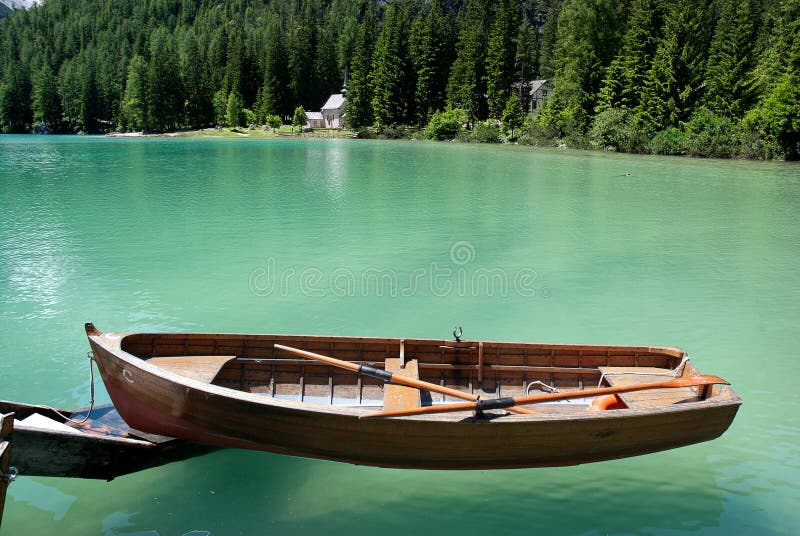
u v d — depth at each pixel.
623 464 7.64
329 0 182.75
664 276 15.76
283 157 51.84
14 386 9.14
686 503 6.89
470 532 6.37
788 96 52.22
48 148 62.25
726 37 62.44
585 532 6.43
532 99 101.19
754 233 21.28
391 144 74.50
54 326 11.48
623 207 26.39
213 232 19.92
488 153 58.84
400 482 7.16
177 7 178.25
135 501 6.69
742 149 54.41
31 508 6.54
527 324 12.22
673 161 50.94
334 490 6.96
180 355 7.94
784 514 6.73
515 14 85.12
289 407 6.60
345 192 29.77
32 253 16.73
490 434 6.60
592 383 8.27
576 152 61.69
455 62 89.25
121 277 14.66
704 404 6.93
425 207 25.47
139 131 108.50
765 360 10.68
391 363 7.96
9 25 158.88
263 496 6.82
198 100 106.38
